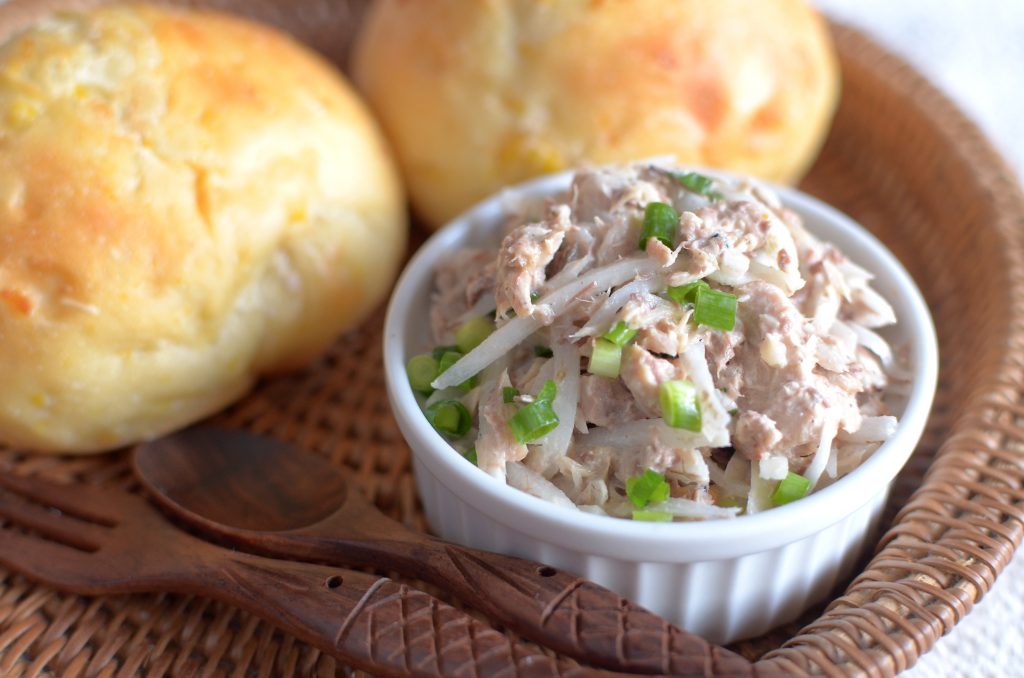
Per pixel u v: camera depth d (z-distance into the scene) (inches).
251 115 13.0
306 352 13.5
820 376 11.8
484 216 13.3
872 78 15.1
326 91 13.6
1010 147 16.5
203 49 13.2
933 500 12.0
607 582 11.7
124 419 12.7
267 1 16.0
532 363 12.0
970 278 13.7
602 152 13.6
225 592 11.8
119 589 12.0
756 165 14.1
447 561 11.8
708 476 11.6
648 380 11.5
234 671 11.9
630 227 12.0
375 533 12.1
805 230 12.9
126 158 12.5
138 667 12.0
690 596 11.8
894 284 12.7
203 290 12.6
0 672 11.8
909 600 11.4
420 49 14.0
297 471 12.8
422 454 12.0
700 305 11.7
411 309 12.8
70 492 12.6
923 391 12.0
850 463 11.8
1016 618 12.6
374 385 13.9
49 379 12.4
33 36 13.0
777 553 11.7
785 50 14.1
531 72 13.7
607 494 11.7
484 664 11.1
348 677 11.9
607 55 13.6
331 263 13.2
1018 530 11.8
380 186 13.6
